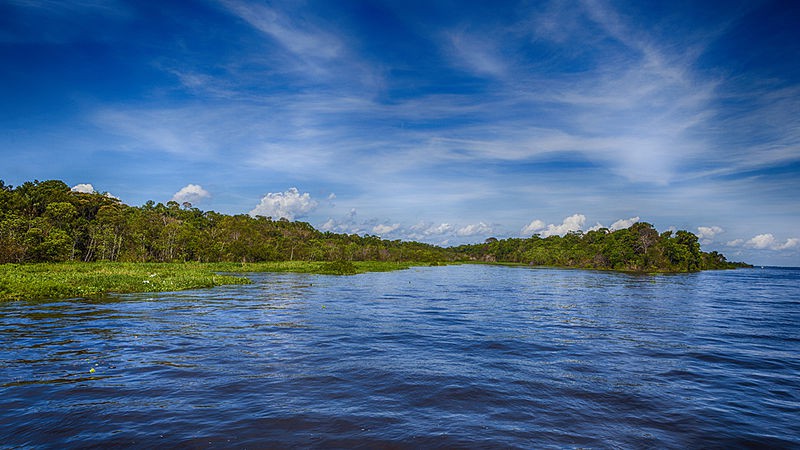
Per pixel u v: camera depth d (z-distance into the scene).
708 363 12.85
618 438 7.43
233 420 7.82
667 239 101.00
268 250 86.06
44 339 14.41
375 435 7.28
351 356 12.77
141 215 79.19
